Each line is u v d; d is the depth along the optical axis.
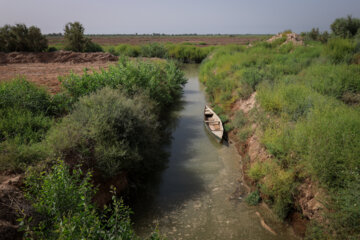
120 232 3.43
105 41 71.00
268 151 6.95
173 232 5.52
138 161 7.00
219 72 17.52
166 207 6.36
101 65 20.92
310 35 27.83
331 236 4.48
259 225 5.67
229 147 9.80
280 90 9.30
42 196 3.74
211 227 5.66
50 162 5.29
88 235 2.96
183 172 8.05
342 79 9.59
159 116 12.48
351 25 22.58
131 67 11.79
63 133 6.00
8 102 7.35
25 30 25.50
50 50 27.52
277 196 5.88
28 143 5.95
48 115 7.92
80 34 29.95
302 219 5.37
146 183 7.44
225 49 27.39
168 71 17.55
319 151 5.34
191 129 11.76
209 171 8.09
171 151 9.55
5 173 4.77
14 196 4.20
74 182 4.18
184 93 18.62
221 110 13.02
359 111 7.23
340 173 4.94
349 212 4.38
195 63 38.44
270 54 18.84
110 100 7.55
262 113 9.15
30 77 13.62
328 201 4.81
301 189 5.51
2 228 3.62
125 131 6.93
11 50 25.19
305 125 6.53
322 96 8.36
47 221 3.78
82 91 9.05
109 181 6.27
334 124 5.95
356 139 5.35
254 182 6.99
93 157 6.02
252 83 11.93
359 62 12.18
